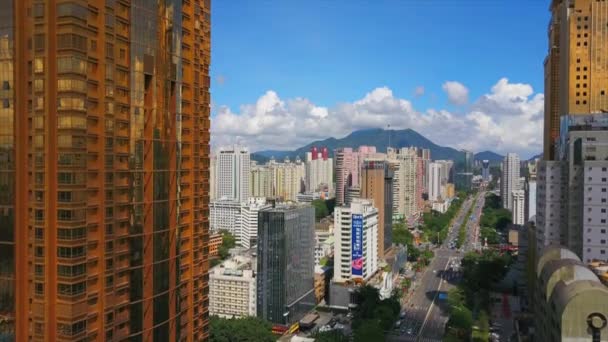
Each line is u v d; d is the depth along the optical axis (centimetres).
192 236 13500
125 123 11044
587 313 12125
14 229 10100
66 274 9881
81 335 10094
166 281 12369
